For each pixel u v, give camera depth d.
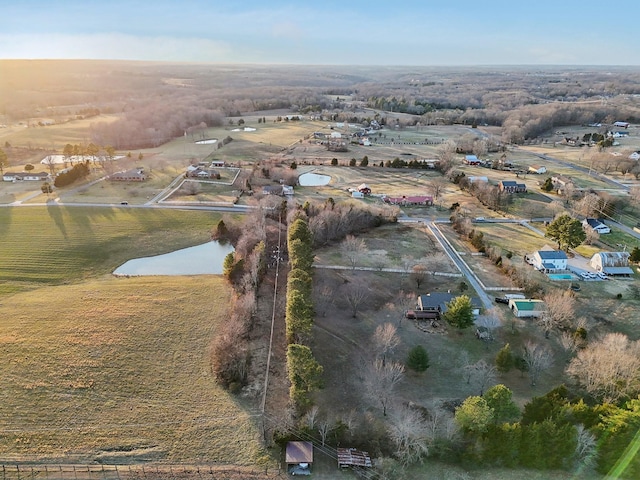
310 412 61.97
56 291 96.62
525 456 56.31
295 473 55.56
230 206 145.38
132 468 55.88
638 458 54.47
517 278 101.00
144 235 124.56
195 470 55.97
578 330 80.31
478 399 58.03
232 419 63.72
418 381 72.12
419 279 101.38
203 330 83.25
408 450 56.91
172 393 68.25
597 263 106.94
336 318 88.25
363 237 127.00
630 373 65.06
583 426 56.97
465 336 83.62
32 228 125.56
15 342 77.19
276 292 97.06
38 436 59.75
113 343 77.75
